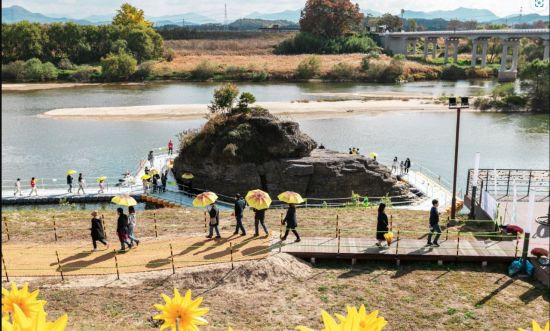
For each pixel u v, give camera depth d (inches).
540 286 605.0
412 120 2674.7
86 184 1507.1
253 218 865.5
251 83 4552.2
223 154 1278.3
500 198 927.0
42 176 1646.2
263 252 661.9
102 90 3986.2
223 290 581.3
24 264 633.0
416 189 1362.0
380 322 103.0
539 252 628.7
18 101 3304.6
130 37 5319.9
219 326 506.0
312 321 520.1
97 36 5418.3
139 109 2888.8
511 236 707.4
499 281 617.6
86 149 2010.3
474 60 5418.3
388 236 662.5
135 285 581.0
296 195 705.0
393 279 619.8
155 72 4783.5
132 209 693.3
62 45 5295.3
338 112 2859.3
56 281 586.2
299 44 6102.4
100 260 647.1
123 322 504.7
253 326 509.0
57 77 4717.0
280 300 565.3
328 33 6407.5
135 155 1920.5
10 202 1257.4
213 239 718.5
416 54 7140.8
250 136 1298.0
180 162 1375.5
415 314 537.6
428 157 1950.1
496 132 2396.7
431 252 666.8
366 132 2365.9
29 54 5118.1
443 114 2844.5
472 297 576.1
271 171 1278.3
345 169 1270.9
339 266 655.8
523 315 538.3
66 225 818.2
